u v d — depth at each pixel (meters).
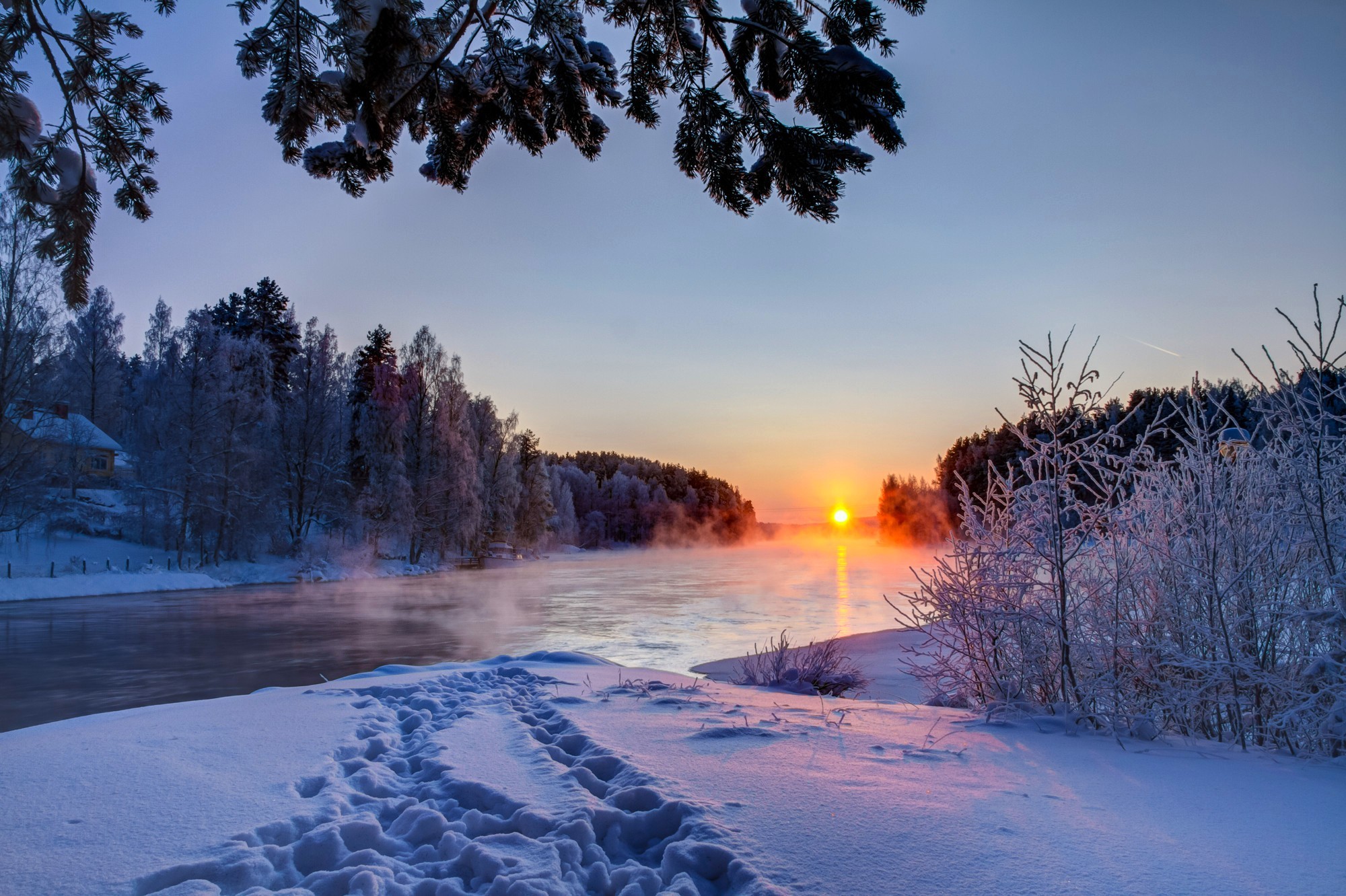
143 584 35.31
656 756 3.91
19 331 27.11
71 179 3.12
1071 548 5.41
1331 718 4.07
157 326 62.28
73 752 3.97
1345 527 4.66
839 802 3.10
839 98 2.79
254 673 14.68
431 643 18.53
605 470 160.75
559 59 3.27
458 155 3.68
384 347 66.69
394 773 3.91
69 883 2.36
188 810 3.06
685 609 26.83
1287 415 4.89
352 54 2.93
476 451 66.00
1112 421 5.47
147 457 46.78
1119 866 2.45
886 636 17.47
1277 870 2.42
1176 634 5.03
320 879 2.41
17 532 37.47
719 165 3.38
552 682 6.90
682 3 3.09
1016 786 3.38
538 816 2.92
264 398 51.53
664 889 2.41
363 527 50.72
